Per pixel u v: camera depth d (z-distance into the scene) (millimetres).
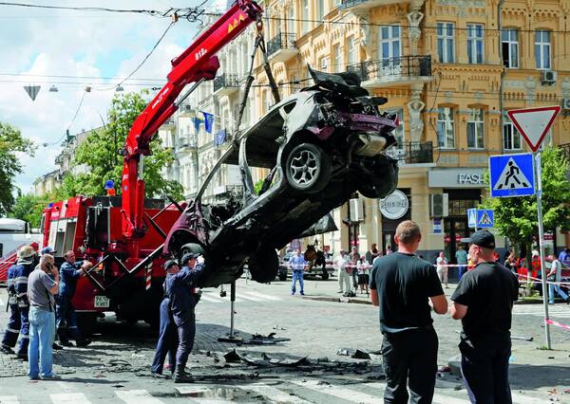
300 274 26734
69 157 121625
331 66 39438
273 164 12031
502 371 6207
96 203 15328
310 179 9430
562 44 36531
